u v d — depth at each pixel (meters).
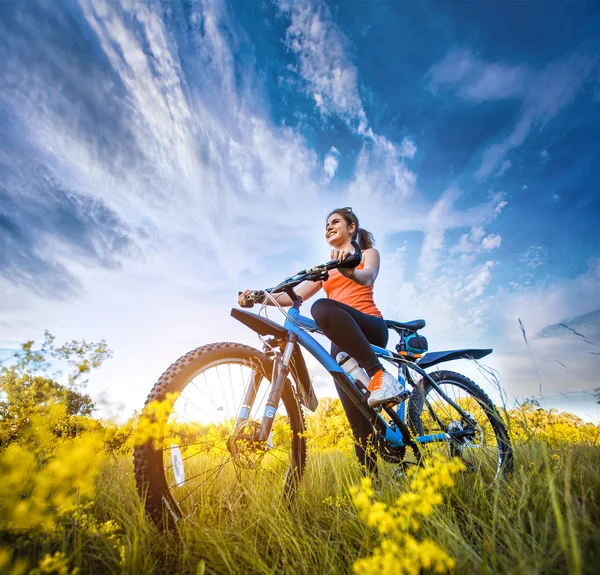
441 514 1.31
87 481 1.22
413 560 0.81
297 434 2.08
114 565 1.14
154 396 1.56
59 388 1.61
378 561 0.83
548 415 1.97
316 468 2.22
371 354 2.09
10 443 1.69
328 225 2.80
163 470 1.48
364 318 2.31
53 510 1.19
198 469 1.97
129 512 1.52
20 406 1.77
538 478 1.46
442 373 2.73
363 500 0.99
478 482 1.74
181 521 1.43
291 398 2.12
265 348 2.14
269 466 2.05
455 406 2.48
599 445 1.98
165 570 1.21
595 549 0.95
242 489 1.76
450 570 0.99
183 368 1.67
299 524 1.42
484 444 2.33
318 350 2.12
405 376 2.52
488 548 1.08
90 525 1.19
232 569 1.17
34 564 1.08
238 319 2.10
